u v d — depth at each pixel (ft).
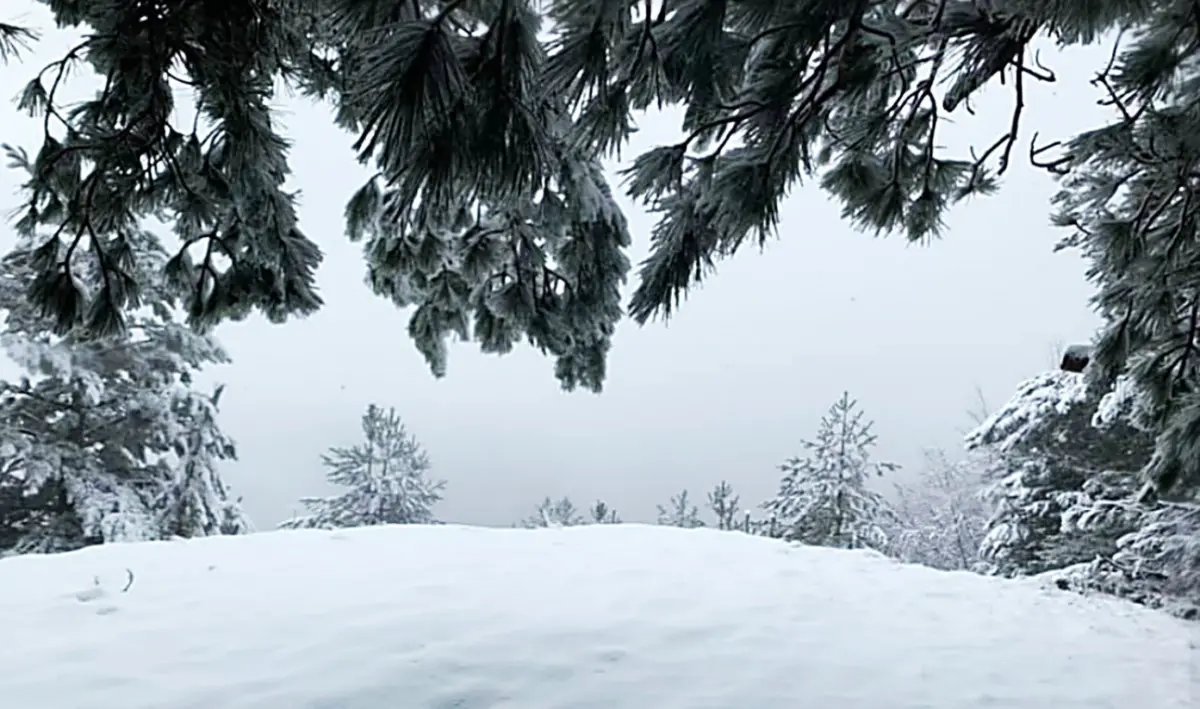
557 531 25.73
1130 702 12.83
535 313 11.49
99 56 7.13
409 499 67.26
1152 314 11.68
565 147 6.72
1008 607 18.49
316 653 13.19
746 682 12.64
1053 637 16.24
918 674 13.44
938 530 55.77
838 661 13.80
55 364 37.47
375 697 11.59
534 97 5.13
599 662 13.14
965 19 6.17
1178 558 25.50
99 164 8.29
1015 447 36.04
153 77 7.18
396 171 4.83
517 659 13.07
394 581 17.74
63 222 9.12
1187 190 9.20
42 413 39.29
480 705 11.50
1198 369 11.53
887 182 7.88
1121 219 10.88
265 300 10.67
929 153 7.82
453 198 5.57
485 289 11.93
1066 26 5.83
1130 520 30.35
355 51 5.47
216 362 43.47
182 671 12.46
